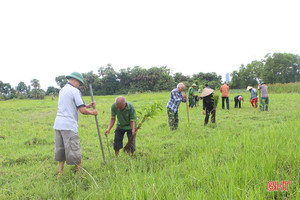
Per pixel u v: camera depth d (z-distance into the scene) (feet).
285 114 29.17
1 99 270.05
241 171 9.38
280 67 238.07
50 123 31.83
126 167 11.91
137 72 297.74
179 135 20.30
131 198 7.72
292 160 10.11
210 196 7.62
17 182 11.31
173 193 8.14
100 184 9.90
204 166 10.64
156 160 13.75
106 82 314.76
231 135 17.71
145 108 14.42
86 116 36.76
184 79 340.39
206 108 25.27
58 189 9.84
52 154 16.31
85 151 16.87
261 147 12.48
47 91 354.33
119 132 15.12
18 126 29.35
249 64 313.32
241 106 44.68
